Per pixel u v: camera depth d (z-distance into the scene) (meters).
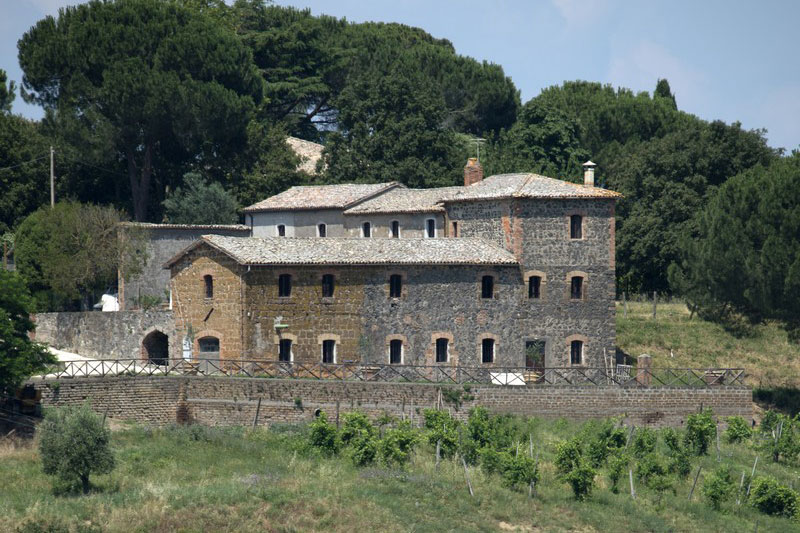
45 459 168.12
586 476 177.75
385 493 168.75
